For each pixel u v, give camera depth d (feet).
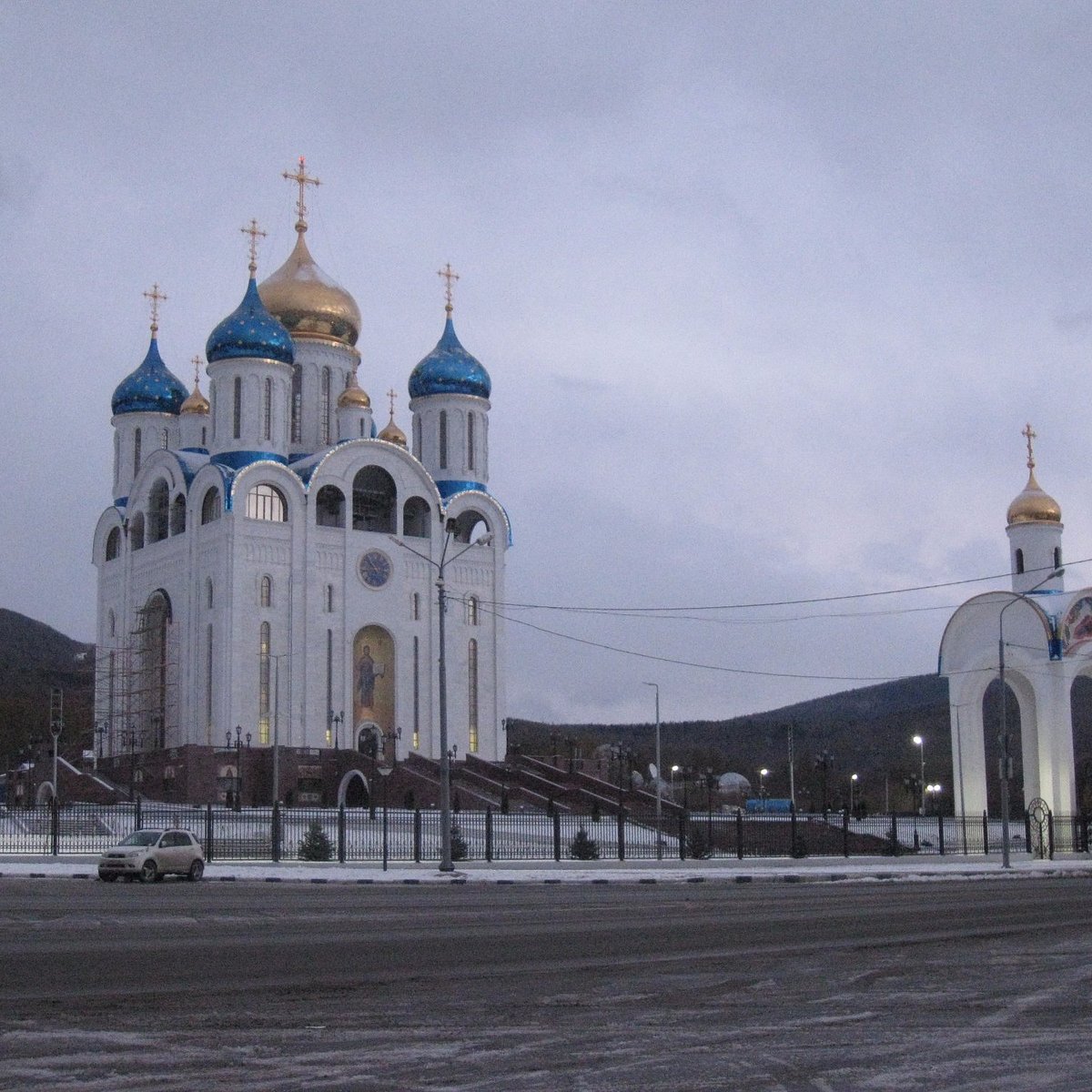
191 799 286.46
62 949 65.00
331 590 314.55
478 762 305.94
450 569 332.80
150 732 321.73
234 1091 35.47
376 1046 41.39
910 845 221.46
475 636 334.65
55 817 172.35
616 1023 45.62
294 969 58.39
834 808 409.28
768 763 581.94
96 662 348.79
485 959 62.95
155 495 336.70
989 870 163.02
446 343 350.23
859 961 63.36
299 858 173.06
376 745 319.06
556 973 58.23
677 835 229.86
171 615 320.09
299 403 341.41
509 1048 41.14
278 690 303.07
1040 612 220.64
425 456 345.31
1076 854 211.00
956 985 55.36
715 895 114.73
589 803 279.69
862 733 647.97
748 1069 38.42
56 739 211.61
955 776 233.76
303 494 312.71
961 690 233.35
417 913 90.33
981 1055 40.57
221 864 160.25
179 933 73.67
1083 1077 37.50
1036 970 60.18
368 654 321.11
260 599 304.91
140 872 131.23
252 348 314.35
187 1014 46.73
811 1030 44.50
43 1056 39.68
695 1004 49.88
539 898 108.88
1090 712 537.24
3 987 52.60
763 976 57.57
